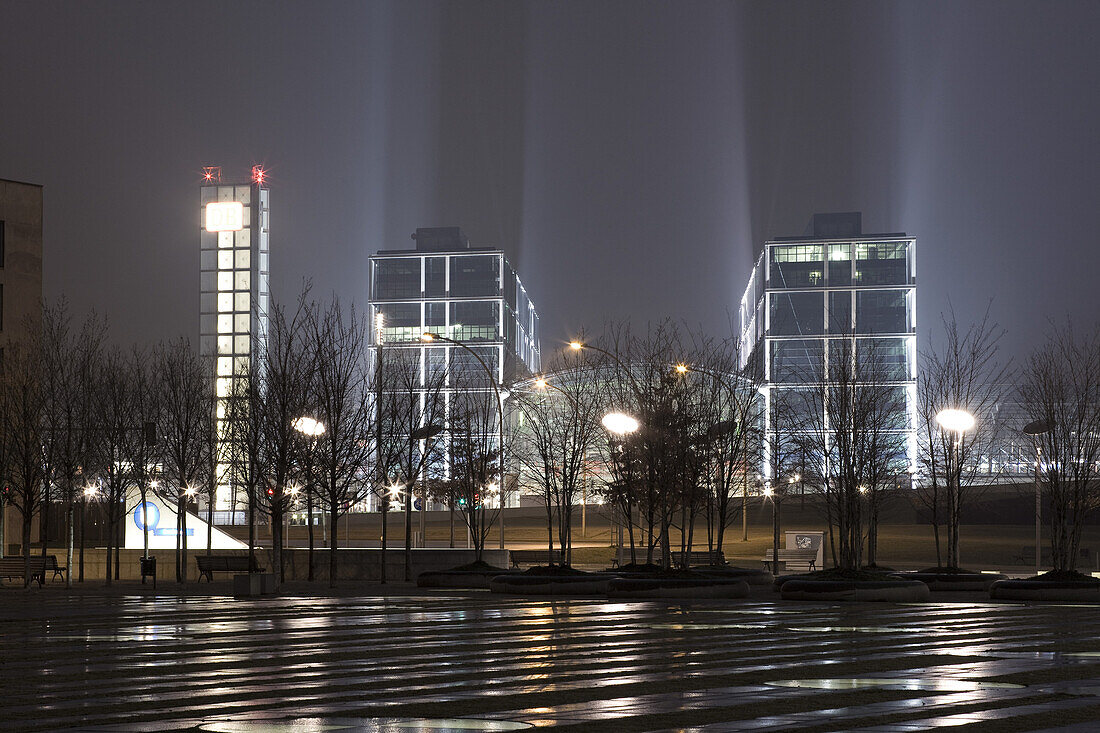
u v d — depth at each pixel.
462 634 21.83
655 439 42.09
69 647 19.44
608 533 84.00
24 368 49.50
